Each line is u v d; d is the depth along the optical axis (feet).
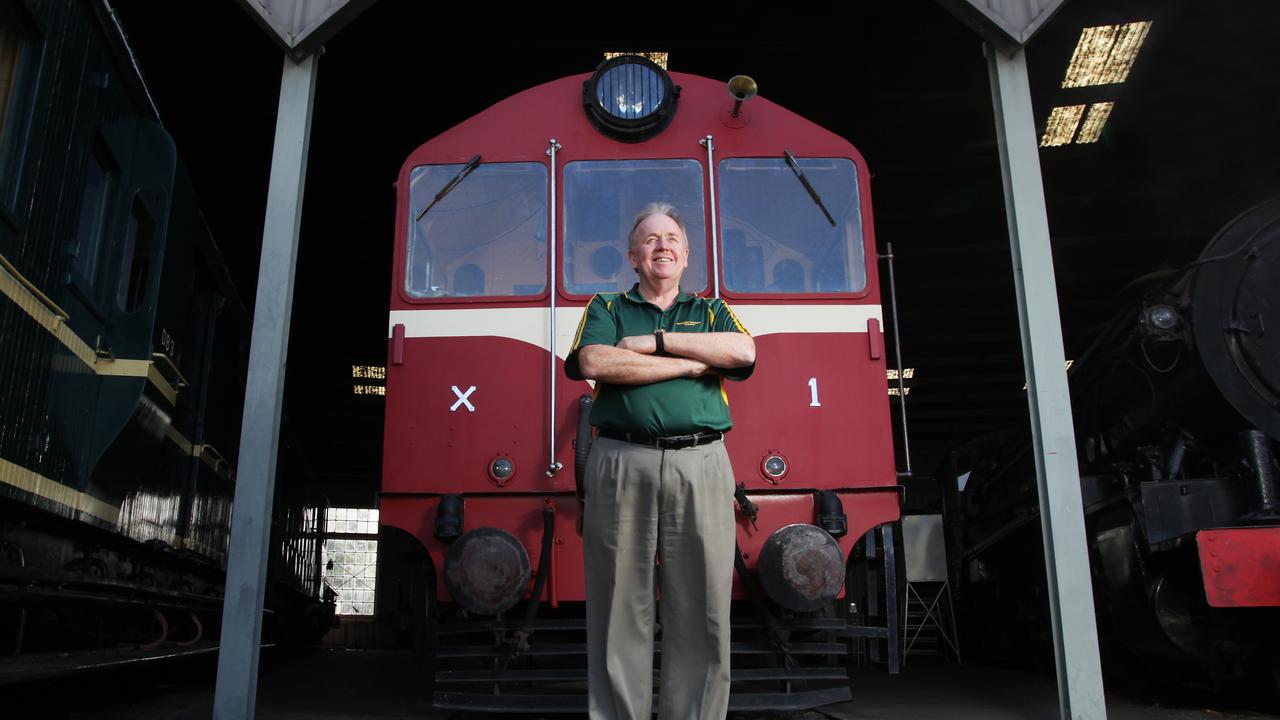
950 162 50.26
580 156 20.98
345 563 102.27
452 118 47.21
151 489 24.99
